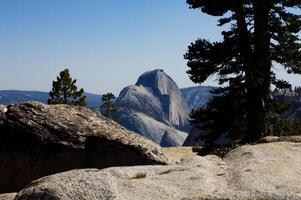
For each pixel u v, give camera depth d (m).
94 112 23.95
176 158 29.31
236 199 16.17
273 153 24.36
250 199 16.17
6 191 20.84
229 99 36.97
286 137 31.03
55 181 13.59
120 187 16.98
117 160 21.62
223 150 33.72
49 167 21.17
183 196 16.62
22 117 21.75
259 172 20.25
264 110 36.22
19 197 13.28
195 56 37.12
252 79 34.97
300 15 36.34
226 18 37.50
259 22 36.34
